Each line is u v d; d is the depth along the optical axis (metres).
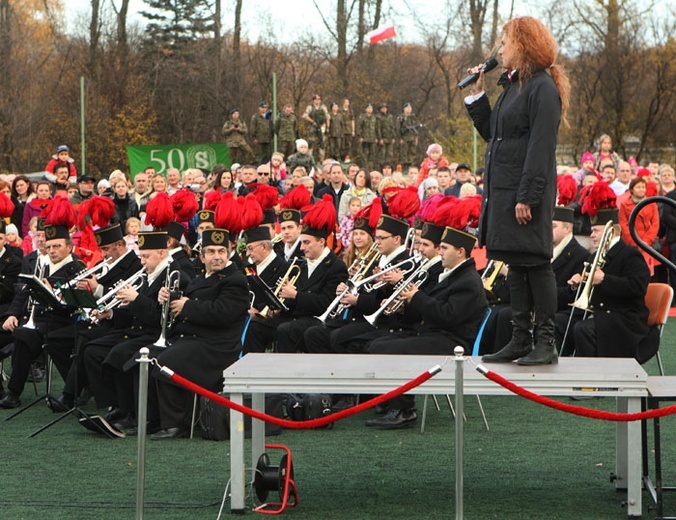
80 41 43.62
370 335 10.20
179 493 7.43
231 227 9.64
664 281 17.39
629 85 38.94
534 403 10.77
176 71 43.72
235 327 9.59
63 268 11.22
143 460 6.42
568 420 9.90
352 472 8.00
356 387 6.68
